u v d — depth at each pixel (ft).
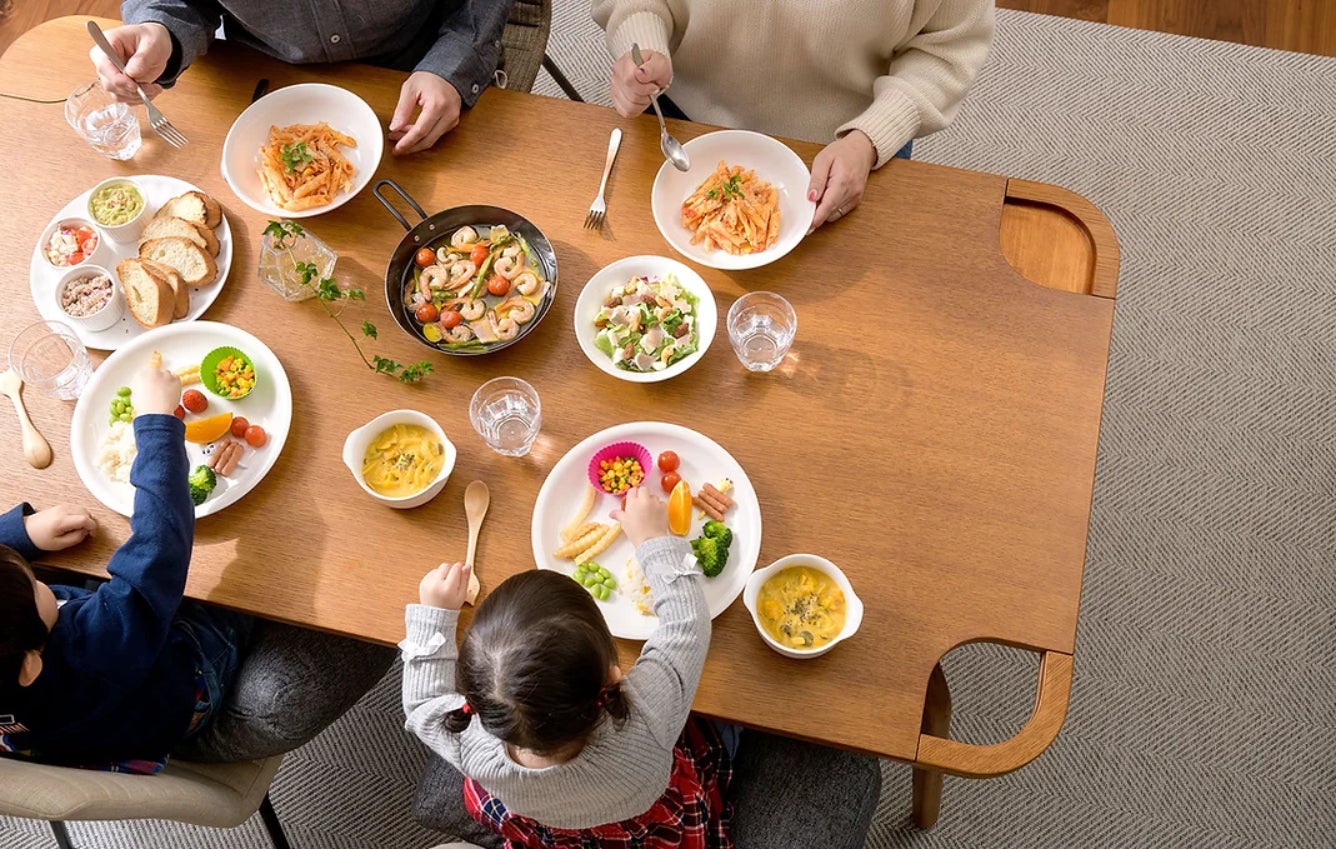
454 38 5.43
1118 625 6.98
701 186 5.11
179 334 4.89
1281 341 7.71
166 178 5.22
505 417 4.69
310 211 5.09
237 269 5.08
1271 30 8.70
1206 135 8.36
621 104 5.22
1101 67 8.61
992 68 8.66
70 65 5.61
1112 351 7.74
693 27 5.65
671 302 4.82
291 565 4.45
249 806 5.21
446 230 5.05
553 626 3.63
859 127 5.11
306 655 5.05
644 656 4.05
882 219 5.01
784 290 4.88
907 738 4.10
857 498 4.48
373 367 4.81
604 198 5.13
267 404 4.75
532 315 4.86
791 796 4.72
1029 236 5.05
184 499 4.35
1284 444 7.41
